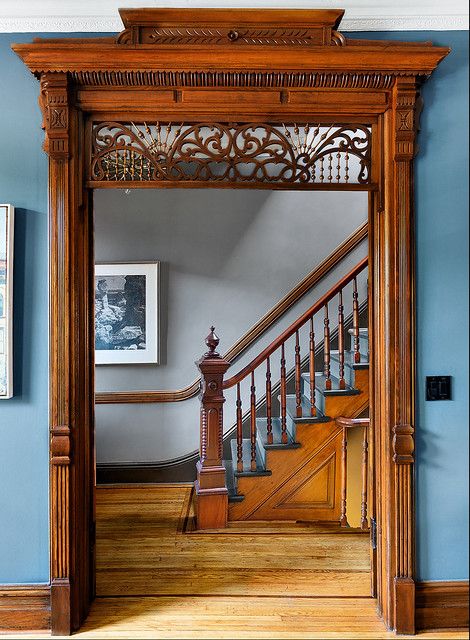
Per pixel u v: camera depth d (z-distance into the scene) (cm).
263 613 250
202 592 270
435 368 246
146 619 245
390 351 243
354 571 294
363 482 363
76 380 240
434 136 246
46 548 245
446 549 246
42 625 240
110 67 231
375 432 258
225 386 372
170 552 319
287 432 414
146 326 464
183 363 469
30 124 245
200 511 359
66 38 233
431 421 246
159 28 236
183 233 471
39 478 245
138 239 468
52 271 238
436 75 246
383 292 248
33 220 245
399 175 239
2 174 245
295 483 377
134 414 464
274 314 471
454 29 247
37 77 237
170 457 465
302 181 245
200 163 242
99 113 243
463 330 247
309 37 237
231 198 475
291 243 479
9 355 240
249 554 316
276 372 472
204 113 242
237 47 229
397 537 240
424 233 245
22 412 245
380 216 248
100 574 290
